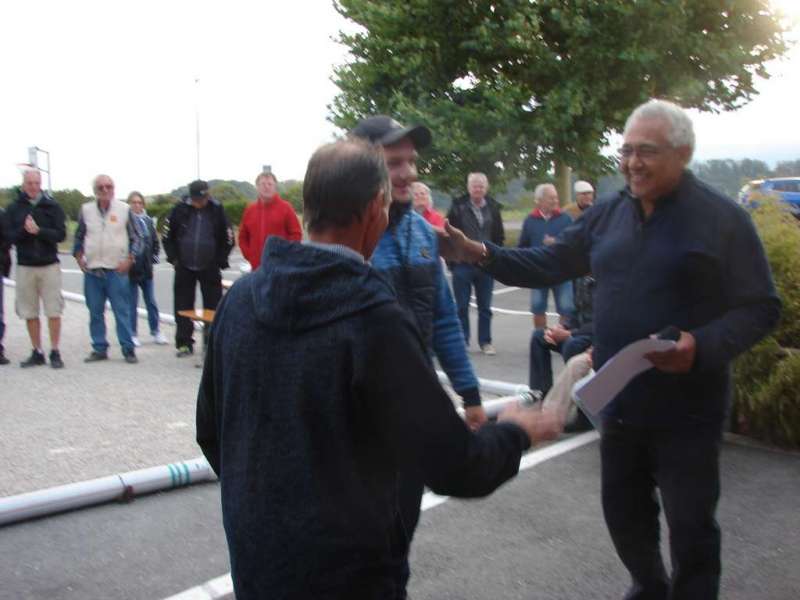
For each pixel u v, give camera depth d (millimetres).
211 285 8820
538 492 4754
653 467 2969
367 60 17984
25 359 8680
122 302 8461
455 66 17750
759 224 5918
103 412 6402
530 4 16500
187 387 7301
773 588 3600
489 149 16203
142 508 4527
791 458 5332
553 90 16453
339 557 1617
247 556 1670
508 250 3098
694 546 2730
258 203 8609
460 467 1630
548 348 6254
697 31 17219
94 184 8344
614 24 16219
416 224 2998
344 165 1743
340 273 1648
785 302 5531
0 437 5699
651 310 2705
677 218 2672
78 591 3572
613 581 3678
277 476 1642
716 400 2736
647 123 2637
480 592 3578
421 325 2947
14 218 8070
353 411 1633
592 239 2994
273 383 1660
